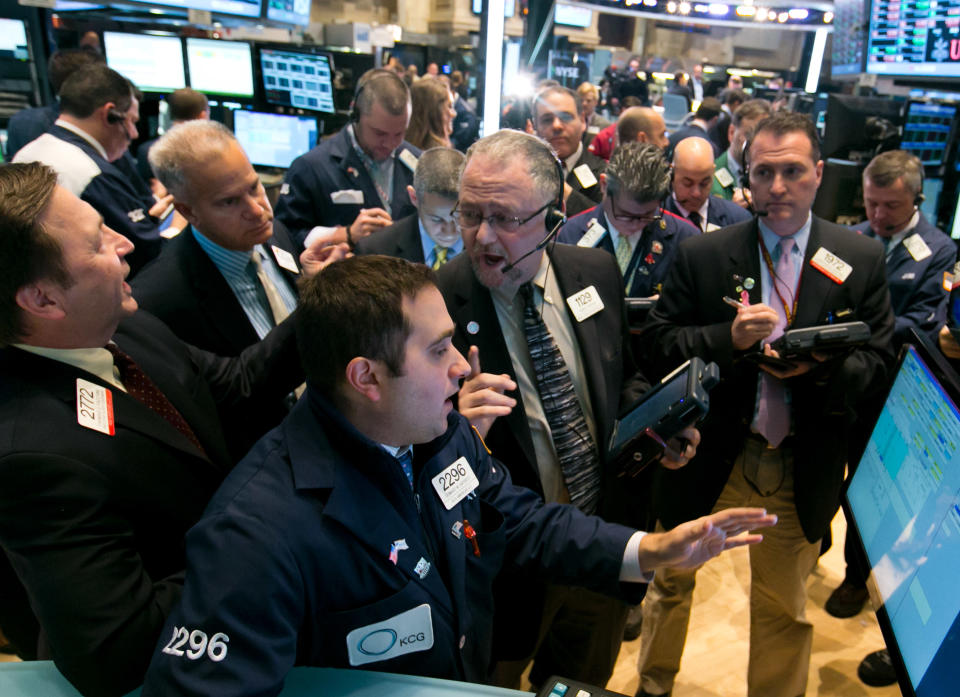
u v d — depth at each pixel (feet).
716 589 7.85
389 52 23.24
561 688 2.68
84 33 12.57
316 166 9.37
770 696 5.90
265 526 2.53
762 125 4.98
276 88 13.83
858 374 4.81
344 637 2.75
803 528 5.22
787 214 4.95
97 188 7.52
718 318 5.32
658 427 3.81
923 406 3.15
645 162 6.43
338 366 2.71
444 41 27.12
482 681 3.44
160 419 3.15
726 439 5.25
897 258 8.09
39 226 2.66
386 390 2.73
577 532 3.53
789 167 4.84
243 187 4.82
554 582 3.63
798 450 5.14
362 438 2.76
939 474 2.83
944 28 9.54
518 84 15.20
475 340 4.31
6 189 2.66
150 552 2.96
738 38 40.57
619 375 4.76
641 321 6.10
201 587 2.43
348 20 28.76
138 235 7.94
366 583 2.75
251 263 5.48
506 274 4.13
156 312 4.78
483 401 3.78
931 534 2.78
